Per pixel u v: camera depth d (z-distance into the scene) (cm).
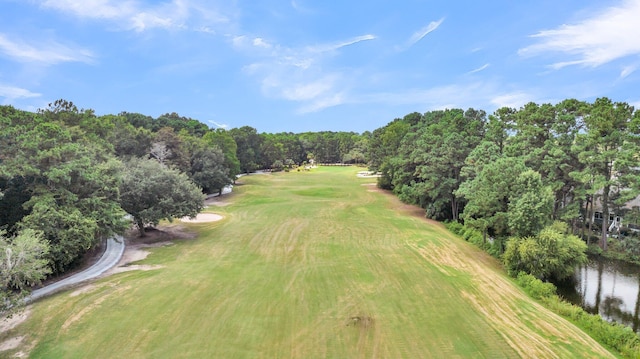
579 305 2012
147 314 1559
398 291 1897
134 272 2097
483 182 2745
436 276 2131
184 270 2148
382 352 1327
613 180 2941
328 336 1428
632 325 1777
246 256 2480
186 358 1255
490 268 2391
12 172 1889
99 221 2200
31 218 1784
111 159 2647
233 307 1659
